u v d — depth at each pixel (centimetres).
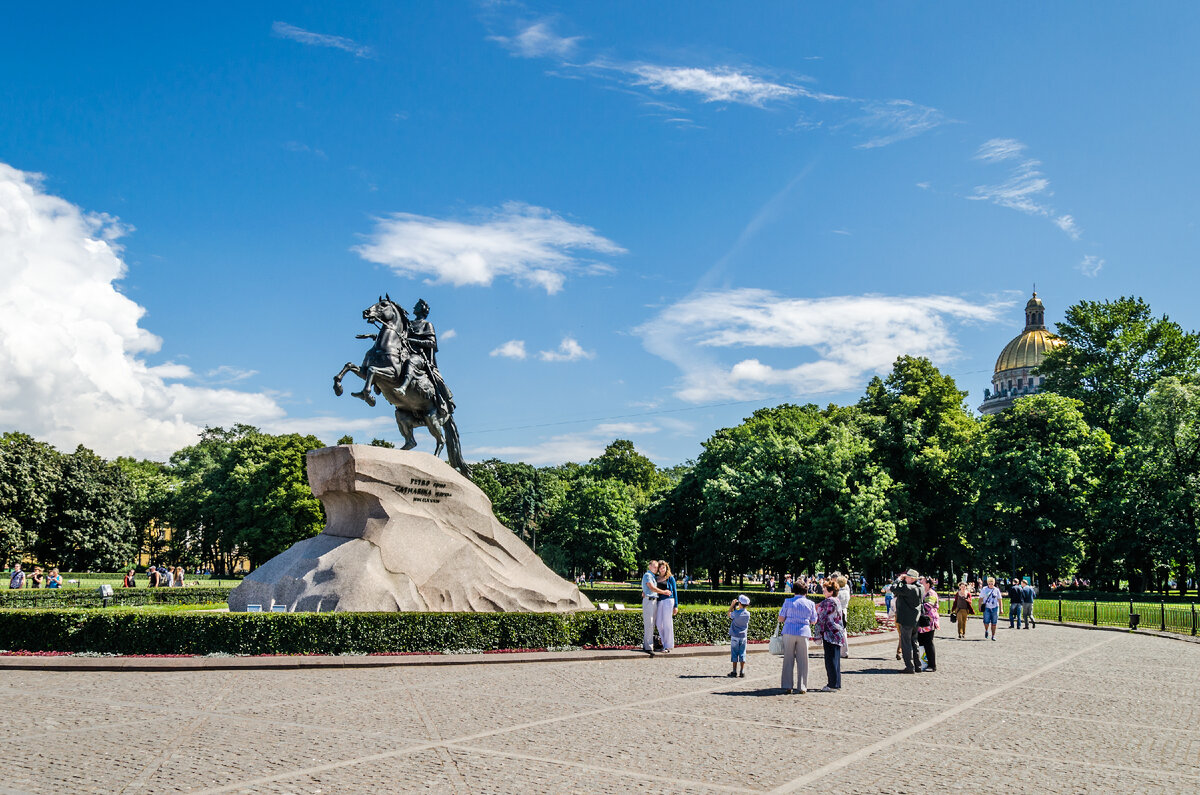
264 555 7494
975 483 5944
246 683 1523
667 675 1770
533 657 1938
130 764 936
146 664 1666
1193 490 5588
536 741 1091
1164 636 3350
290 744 1045
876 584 7044
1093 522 5984
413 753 1012
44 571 6619
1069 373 6825
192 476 9400
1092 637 3272
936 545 6284
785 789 894
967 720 1327
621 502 8612
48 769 909
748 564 7281
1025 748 1126
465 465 2734
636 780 915
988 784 934
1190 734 1247
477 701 1386
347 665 1750
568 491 9538
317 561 2159
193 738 1067
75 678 1558
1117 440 6353
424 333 2575
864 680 1812
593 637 2158
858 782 928
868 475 5750
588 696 1466
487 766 958
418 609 2192
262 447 8100
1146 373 6606
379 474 2236
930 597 2047
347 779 892
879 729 1233
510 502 9275
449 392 2653
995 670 2050
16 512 5834
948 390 6297
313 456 2278
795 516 6009
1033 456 5756
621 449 11294
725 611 2389
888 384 6631
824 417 7856
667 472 12181
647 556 8975
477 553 2389
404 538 2244
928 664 2027
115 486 6894
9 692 1388
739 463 6806
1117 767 1027
